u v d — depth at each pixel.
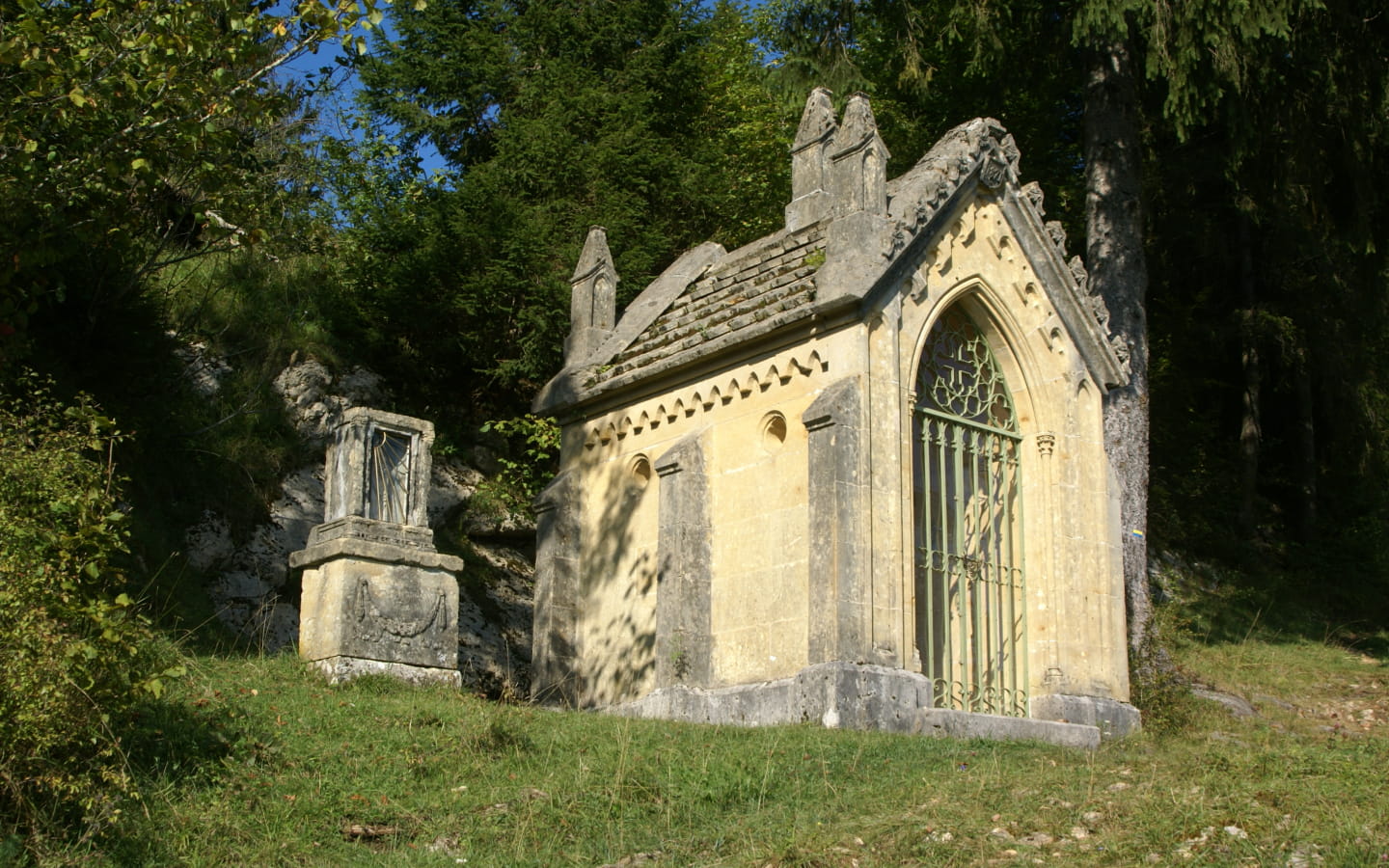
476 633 22.83
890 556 15.90
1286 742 12.94
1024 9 23.56
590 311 20.70
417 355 26.78
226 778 10.88
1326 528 34.44
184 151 15.05
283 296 25.80
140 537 19.25
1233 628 27.73
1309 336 32.69
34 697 9.20
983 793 10.80
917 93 25.67
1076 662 17.70
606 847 10.48
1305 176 22.66
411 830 10.70
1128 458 21.73
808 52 24.67
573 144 27.05
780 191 30.36
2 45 13.08
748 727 14.34
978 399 18.30
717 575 17.36
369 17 14.64
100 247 18.03
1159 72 20.61
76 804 9.62
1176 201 30.91
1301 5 19.70
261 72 15.06
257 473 22.31
